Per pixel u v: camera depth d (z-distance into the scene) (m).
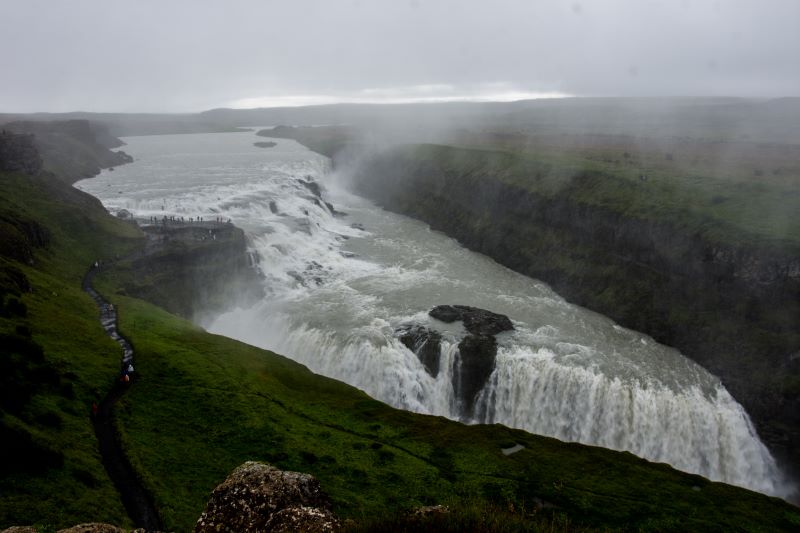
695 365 72.81
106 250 82.00
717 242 79.31
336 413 50.97
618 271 90.56
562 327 79.56
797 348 66.31
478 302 87.06
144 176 145.12
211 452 39.84
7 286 53.53
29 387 39.34
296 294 88.50
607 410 64.50
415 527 18.11
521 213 113.69
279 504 20.34
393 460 42.25
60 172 132.12
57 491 30.48
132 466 35.84
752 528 37.56
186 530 30.62
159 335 60.16
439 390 69.00
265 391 52.00
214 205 114.38
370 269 100.81
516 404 67.31
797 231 76.44
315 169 177.12
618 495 40.25
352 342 71.38
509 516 19.72
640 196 97.62
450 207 132.50
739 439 63.75
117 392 46.03
